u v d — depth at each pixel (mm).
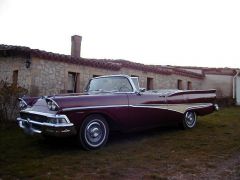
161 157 5652
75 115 5848
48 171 4828
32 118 6188
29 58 10820
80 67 12508
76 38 14039
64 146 6484
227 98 19562
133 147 6461
